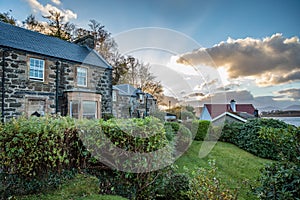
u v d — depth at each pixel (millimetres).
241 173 5289
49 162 2477
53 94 8445
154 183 2891
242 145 8094
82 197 2293
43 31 18141
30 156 2301
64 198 2250
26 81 7668
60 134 2521
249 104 16672
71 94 8594
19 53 7547
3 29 8070
